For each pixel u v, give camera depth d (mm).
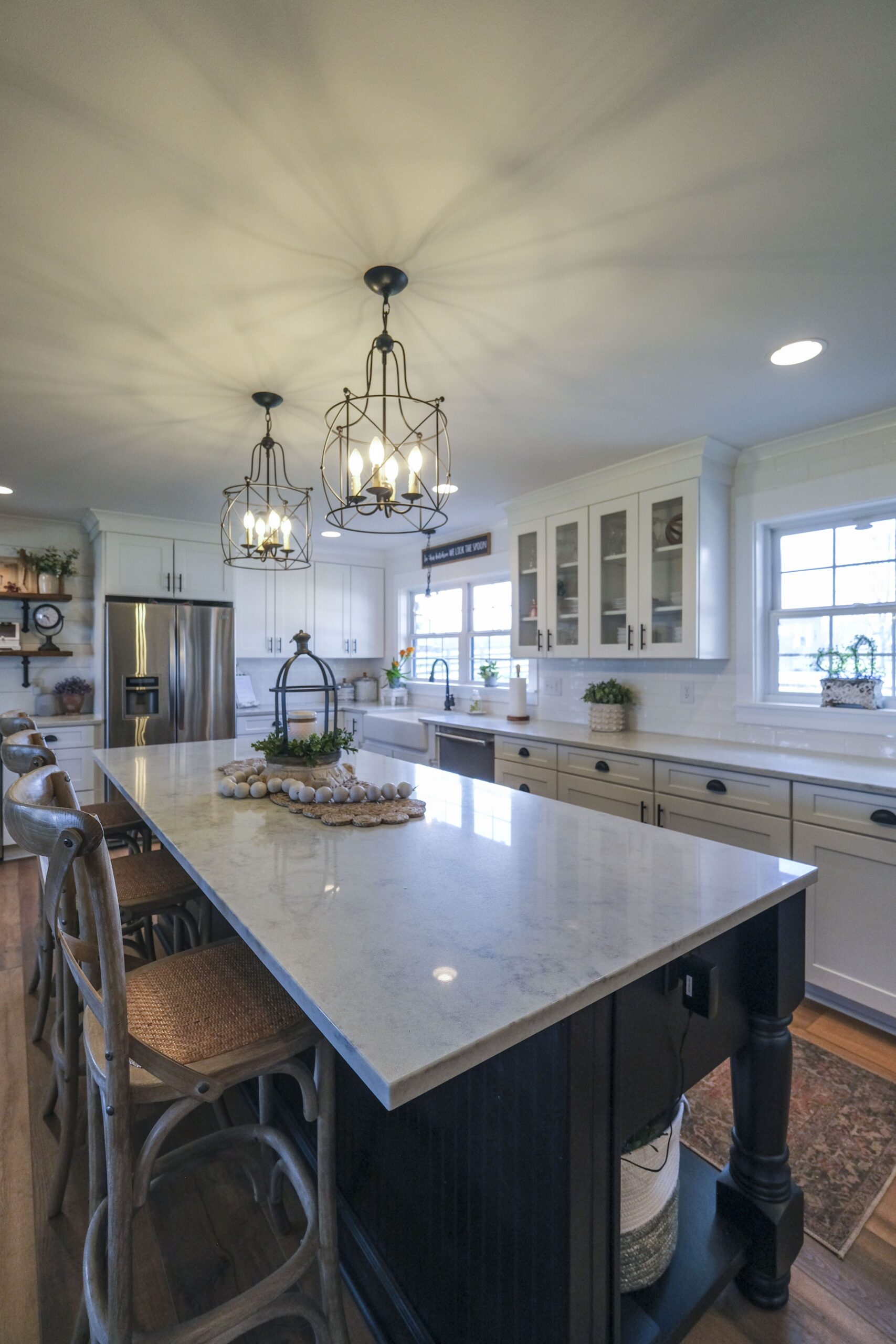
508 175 1294
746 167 1277
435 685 5383
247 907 1095
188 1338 977
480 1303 1037
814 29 998
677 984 1077
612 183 1319
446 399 2398
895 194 1356
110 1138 917
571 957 914
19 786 1053
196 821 1688
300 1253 1100
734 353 2078
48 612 4523
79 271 1622
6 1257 1382
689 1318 1140
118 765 2502
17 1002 2416
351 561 5820
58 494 3814
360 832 1585
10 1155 1681
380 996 799
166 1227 1477
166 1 944
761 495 2990
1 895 3480
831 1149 1695
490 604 4859
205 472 3342
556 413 2580
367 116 1153
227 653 4691
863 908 2174
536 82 1090
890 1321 1255
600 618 3422
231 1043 1044
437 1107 1130
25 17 970
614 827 1632
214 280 1662
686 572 2990
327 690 2229
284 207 1391
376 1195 1314
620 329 1919
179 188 1331
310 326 1890
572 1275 882
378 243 1509
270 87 1094
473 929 1010
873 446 2629
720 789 2582
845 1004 2342
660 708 3455
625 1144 1111
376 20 980
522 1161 950
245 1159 1516
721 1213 1354
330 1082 1113
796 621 2980
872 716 2627
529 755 3525
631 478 3230
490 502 4043
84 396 2385
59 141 1206
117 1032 904
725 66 1059
